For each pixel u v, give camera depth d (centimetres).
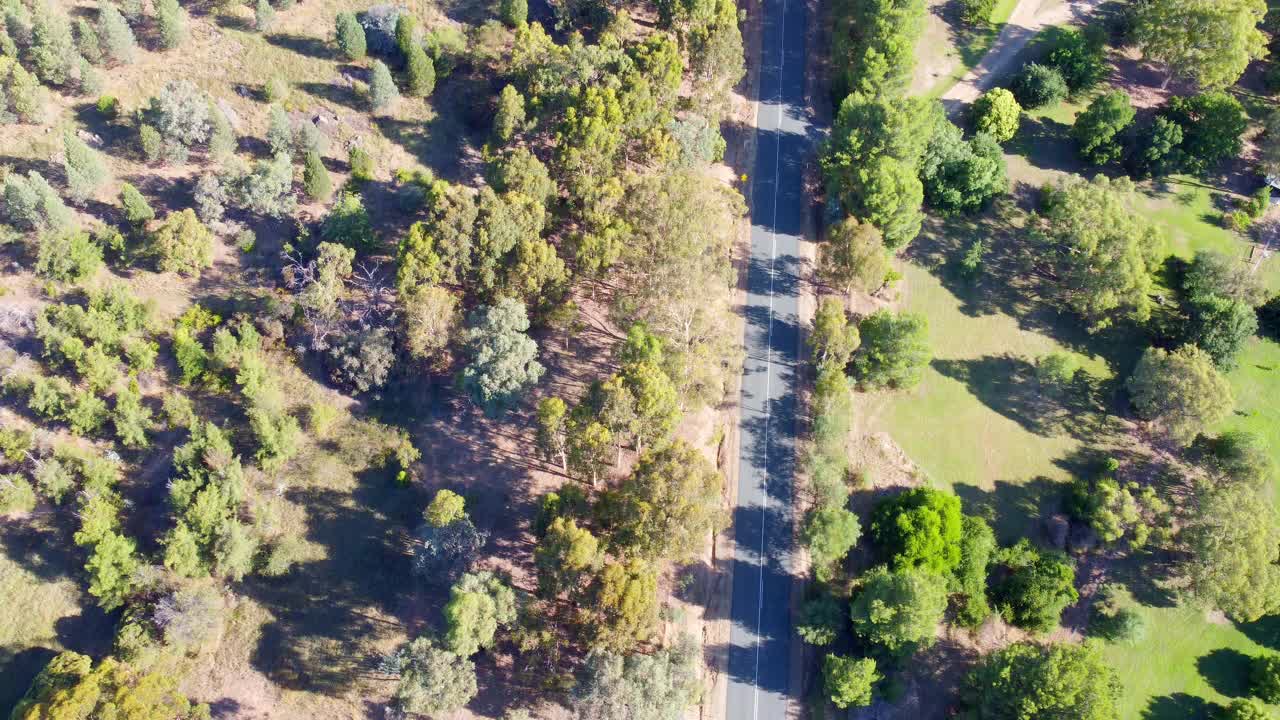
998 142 13050
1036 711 8306
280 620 8731
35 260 9812
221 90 11406
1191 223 12781
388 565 9069
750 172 12638
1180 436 10531
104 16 10812
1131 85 13838
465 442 9819
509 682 8625
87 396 8975
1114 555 10338
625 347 9450
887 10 12519
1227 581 9488
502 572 9100
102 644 8400
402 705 7912
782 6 14388
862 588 9238
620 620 7869
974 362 11462
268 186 10262
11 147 10444
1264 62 14262
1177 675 9769
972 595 9450
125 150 10750
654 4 12875
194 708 7938
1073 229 11419
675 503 8244
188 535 8362
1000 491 10612
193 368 9481
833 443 10219
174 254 9788
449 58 12225
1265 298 11644
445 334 9669
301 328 9944
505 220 9781
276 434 9056
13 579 8525
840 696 8662
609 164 10725
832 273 11256
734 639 9362
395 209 11038
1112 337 11806
